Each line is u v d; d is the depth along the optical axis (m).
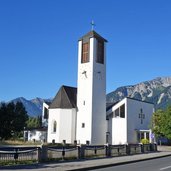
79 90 63.50
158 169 22.72
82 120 62.38
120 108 65.69
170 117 66.06
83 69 63.31
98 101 62.75
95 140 61.34
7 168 21.12
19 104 59.09
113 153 36.62
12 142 67.69
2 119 55.84
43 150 25.97
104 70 64.50
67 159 28.88
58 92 66.62
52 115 65.31
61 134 63.62
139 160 31.52
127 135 64.44
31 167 21.98
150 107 73.38
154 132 67.38
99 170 22.45
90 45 63.03
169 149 56.97
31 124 106.75
